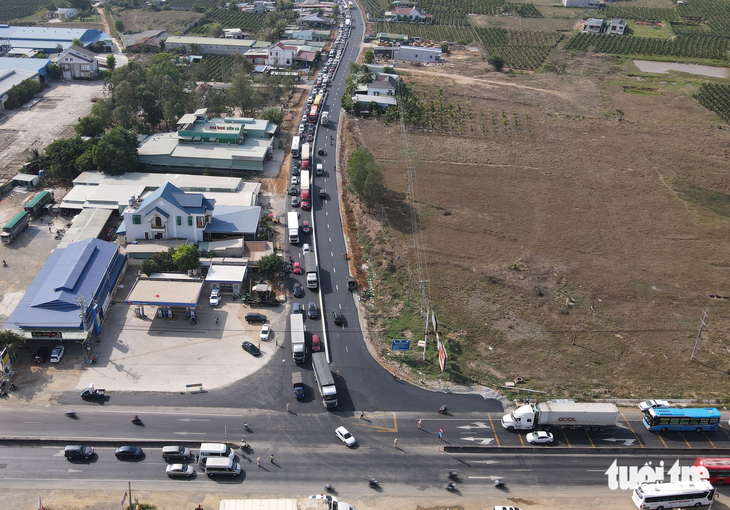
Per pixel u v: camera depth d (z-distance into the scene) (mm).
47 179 158000
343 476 84375
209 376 100375
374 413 95312
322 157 183625
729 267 137875
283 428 91500
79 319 102375
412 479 84500
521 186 171125
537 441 90875
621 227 152625
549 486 84625
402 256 136875
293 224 140625
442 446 90000
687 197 168250
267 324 112250
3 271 122000
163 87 188375
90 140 162750
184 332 109688
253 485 82000
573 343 113312
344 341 110500
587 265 137000
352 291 124500
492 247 142375
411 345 110688
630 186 173000
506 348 111250
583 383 103625
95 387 96125
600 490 84375
